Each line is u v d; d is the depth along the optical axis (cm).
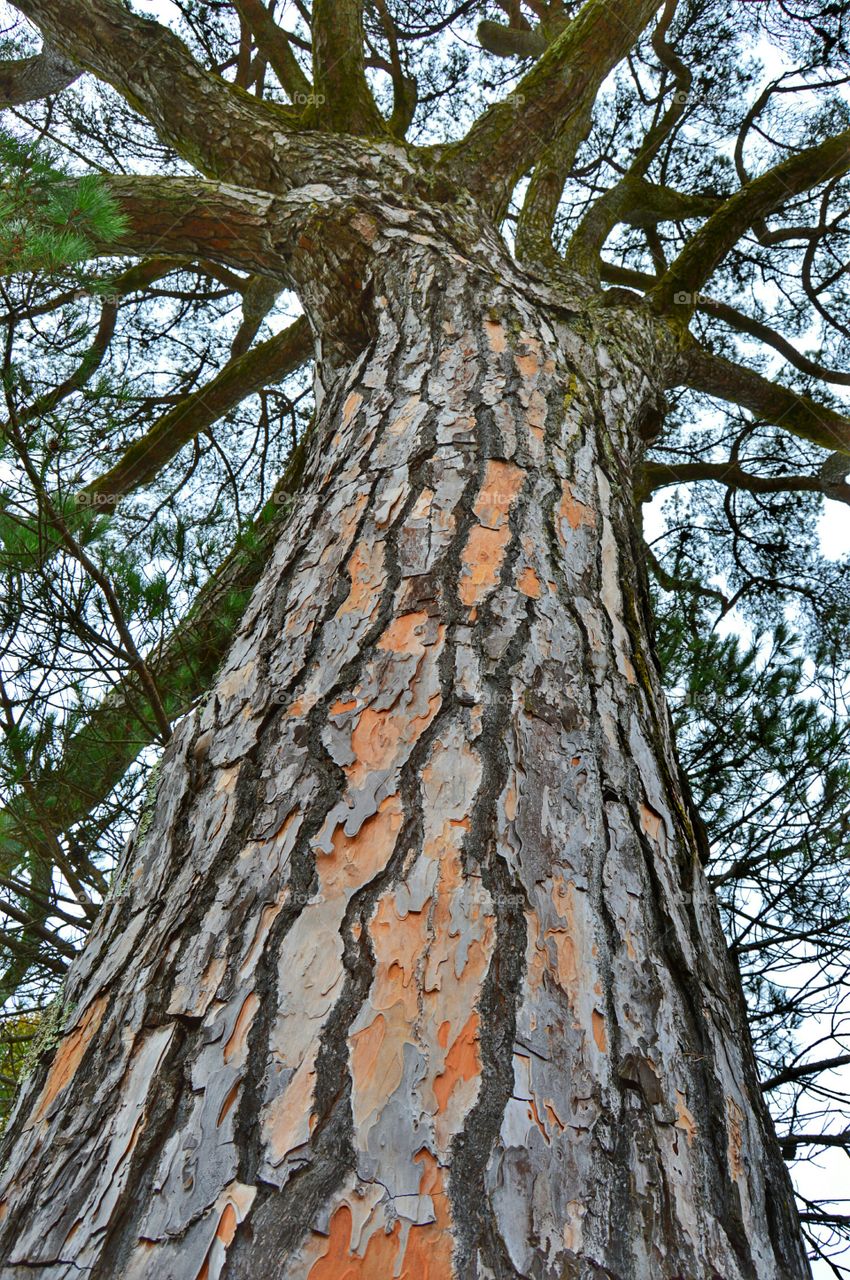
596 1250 86
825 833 321
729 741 360
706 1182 98
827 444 505
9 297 252
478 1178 88
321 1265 82
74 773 306
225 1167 91
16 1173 103
